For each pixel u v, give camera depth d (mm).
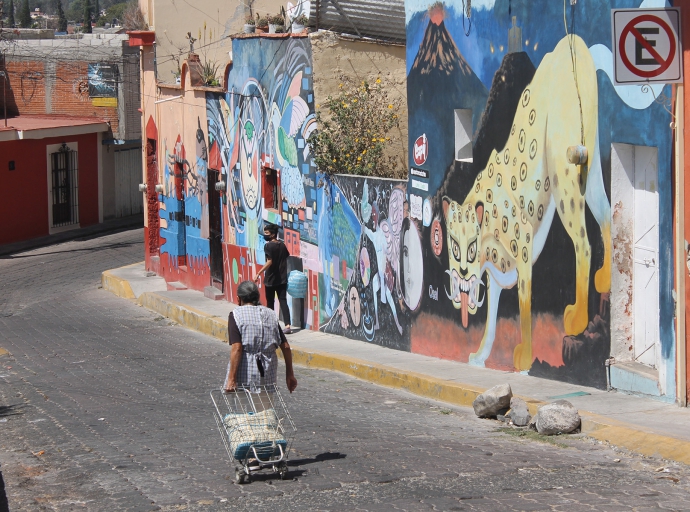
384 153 15859
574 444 7828
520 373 10883
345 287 15406
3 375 13312
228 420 6863
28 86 37250
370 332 14742
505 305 11133
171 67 24672
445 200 12430
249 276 19125
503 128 10984
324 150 15547
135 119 37156
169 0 24453
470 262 11898
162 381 12531
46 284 25797
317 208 16062
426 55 12711
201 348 16000
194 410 10219
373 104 15734
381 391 11547
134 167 39062
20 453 8211
